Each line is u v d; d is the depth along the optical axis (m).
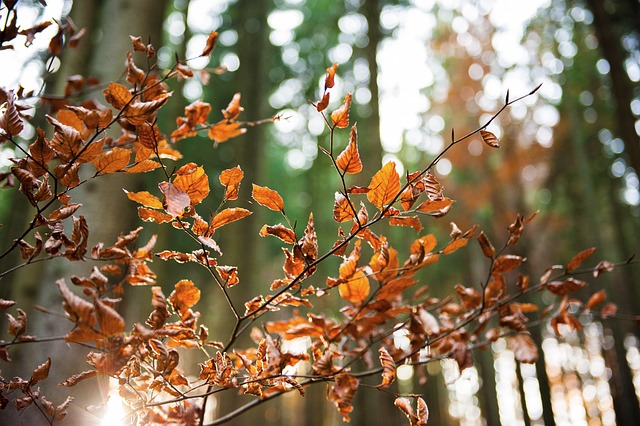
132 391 1.11
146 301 5.30
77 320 0.79
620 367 9.77
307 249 1.12
